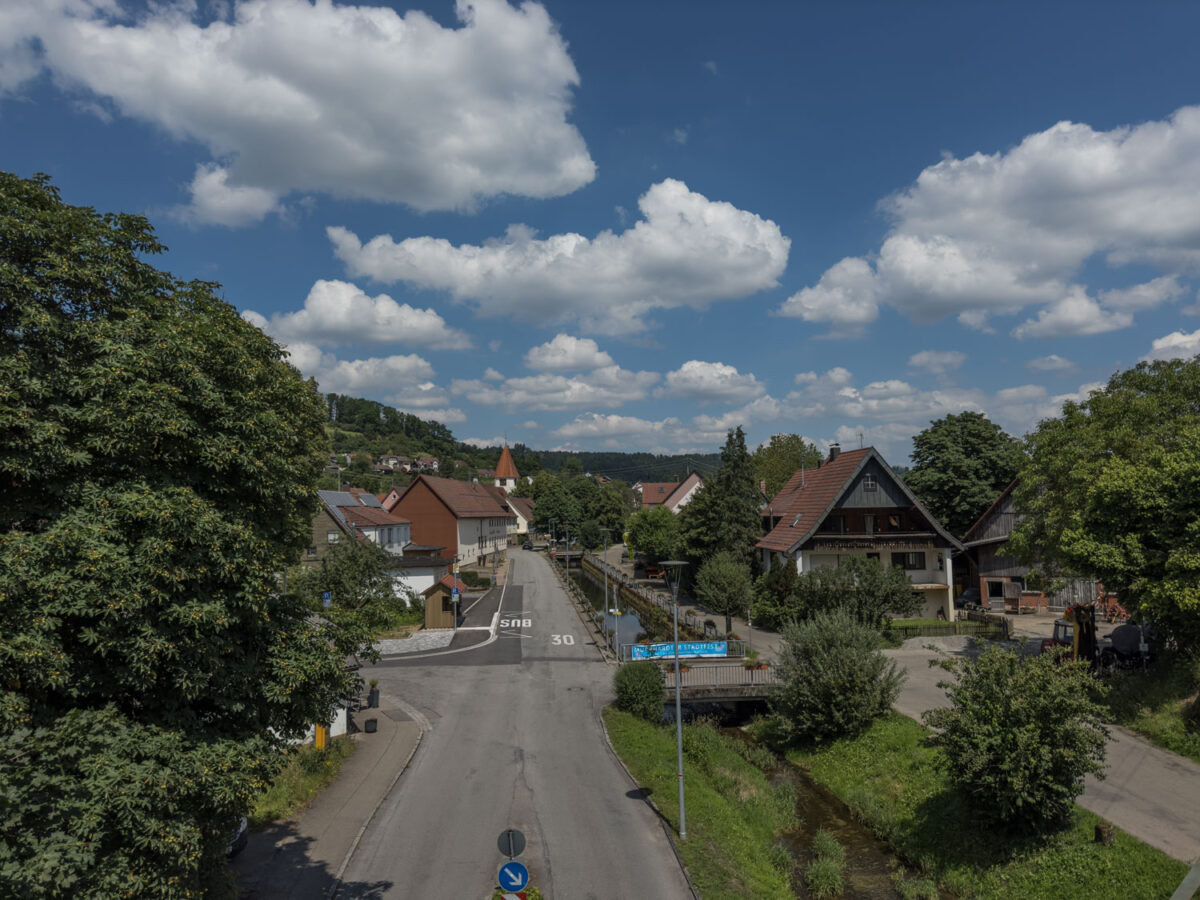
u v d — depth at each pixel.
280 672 11.57
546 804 19.11
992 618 38.44
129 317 10.55
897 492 42.72
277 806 18.30
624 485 187.62
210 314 13.30
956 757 16.52
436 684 31.81
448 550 77.88
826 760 24.33
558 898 14.48
